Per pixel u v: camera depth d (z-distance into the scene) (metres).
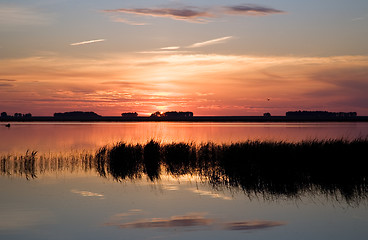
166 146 29.73
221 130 85.19
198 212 14.77
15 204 15.86
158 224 13.20
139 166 26.73
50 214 14.40
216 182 20.91
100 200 16.66
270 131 78.62
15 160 28.53
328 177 21.53
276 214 14.56
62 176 22.98
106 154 29.67
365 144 25.72
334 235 12.21
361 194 17.95
